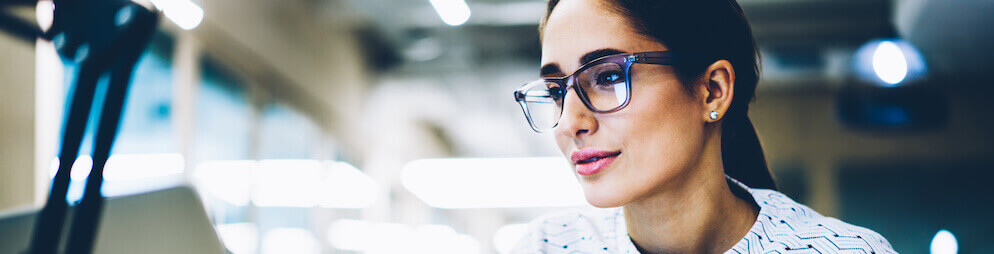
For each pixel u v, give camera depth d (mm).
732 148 638
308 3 5152
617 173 496
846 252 485
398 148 7777
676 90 504
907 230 6551
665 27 510
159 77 2672
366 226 6512
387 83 7160
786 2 5020
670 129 499
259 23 4062
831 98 6715
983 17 3938
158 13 428
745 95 586
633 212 558
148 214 556
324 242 5336
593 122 499
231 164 3574
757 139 639
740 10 595
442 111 8375
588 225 652
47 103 1410
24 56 1352
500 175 10344
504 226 10453
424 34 6133
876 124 6582
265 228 4098
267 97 4293
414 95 7582
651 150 494
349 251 5965
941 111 6215
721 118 553
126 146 2322
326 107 5555
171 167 2762
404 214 7848
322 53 5516
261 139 4125
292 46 4754
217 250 647
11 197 1317
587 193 510
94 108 413
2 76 1300
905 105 6305
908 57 5020
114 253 499
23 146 1361
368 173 6777
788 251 506
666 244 554
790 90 6855
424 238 8578
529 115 580
